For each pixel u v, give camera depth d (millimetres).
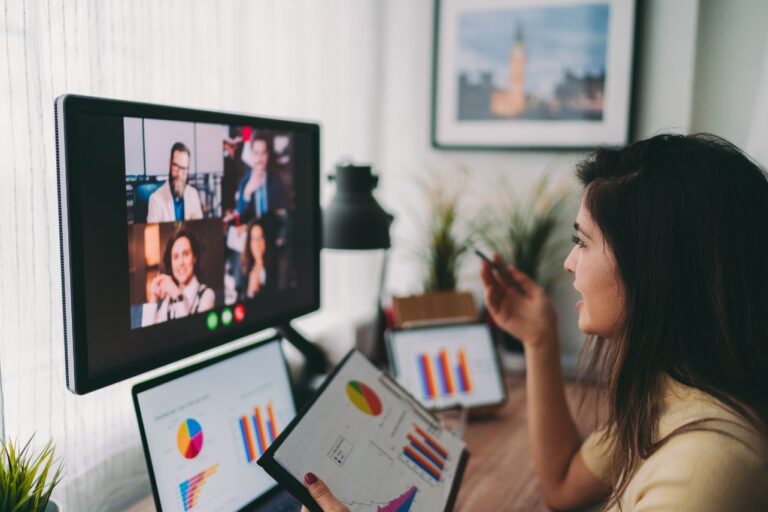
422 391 1567
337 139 2062
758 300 754
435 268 2078
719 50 1920
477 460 1366
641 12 1958
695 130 1979
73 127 757
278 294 1187
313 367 1471
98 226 815
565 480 1158
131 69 1185
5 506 766
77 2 1050
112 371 845
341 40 2061
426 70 2289
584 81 2059
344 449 910
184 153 943
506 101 2170
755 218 755
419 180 2344
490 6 2143
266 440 1070
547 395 1215
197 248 985
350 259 2170
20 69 951
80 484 1062
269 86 1693
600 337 971
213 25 1437
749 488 654
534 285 1265
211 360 1004
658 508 671
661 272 767
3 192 945
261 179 1114
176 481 895
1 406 907
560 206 2125
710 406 728
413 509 917
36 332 995
